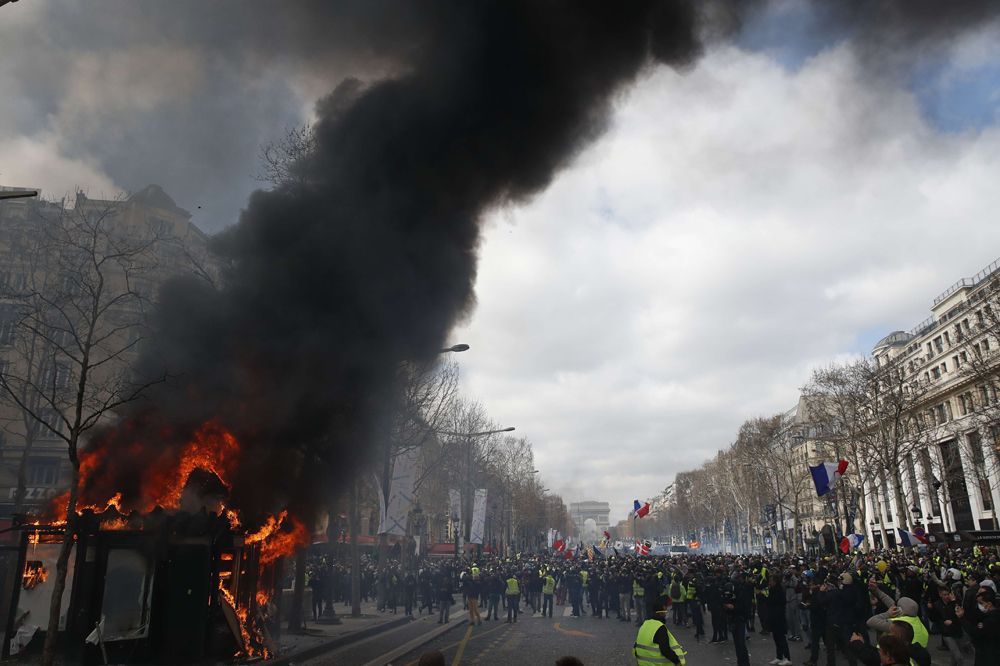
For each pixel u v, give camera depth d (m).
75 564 13.21
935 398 64.69
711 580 19.81
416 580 28.98
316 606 25.94
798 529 63.34
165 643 13.26
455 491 44.47
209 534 13.85
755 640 19.78
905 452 56.34
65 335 26.94
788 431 70.94
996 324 43.53
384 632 21.78
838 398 51.47
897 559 31.44
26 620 13.32
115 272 22.77
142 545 13.63
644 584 24.08
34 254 26.17
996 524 56.59
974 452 56.56
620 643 18.91
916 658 6.84
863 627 12.16
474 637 20.59
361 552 50.47
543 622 25.97
